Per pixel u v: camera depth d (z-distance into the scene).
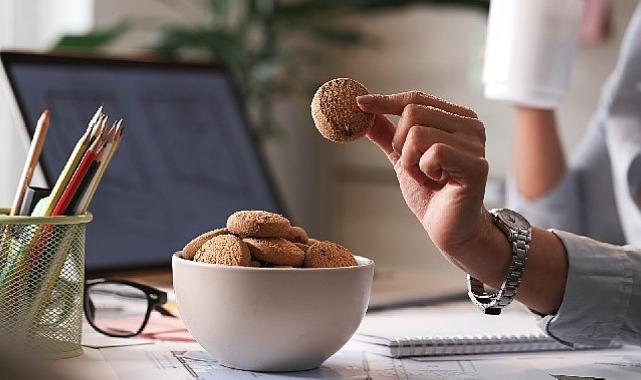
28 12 2.93
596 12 3.00
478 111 3.34
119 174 1.61
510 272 1.14
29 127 1.52
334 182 3.81
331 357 1.13
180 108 1.72
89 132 1.11
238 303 1.03
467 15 3.37
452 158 1.05
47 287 1.07
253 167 1.76
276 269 1.02
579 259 1.16
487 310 1.16
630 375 1.10
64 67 1.60
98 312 1.30
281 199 1.78
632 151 1.61
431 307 1.38
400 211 3.59
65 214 1.09
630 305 1.16
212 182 1.70
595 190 1.89
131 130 1.64
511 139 3.24
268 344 1.04
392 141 1.11
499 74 1.43
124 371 1.05
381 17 3.63
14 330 1.06
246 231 1.06
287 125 3.74
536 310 1.17
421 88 3.52
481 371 1.10
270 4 3.00
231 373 1.06
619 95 1.66
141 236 1.59
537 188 1.85
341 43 3.19
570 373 1.10
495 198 3.14
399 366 1.10
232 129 1.77
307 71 3.71
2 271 1.06
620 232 1.88
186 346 1.16
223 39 2.91
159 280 1.51
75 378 0.74
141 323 1.25
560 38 1.42
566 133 3.09
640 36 1.66
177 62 1.74
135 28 2.76
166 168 1.66
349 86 1.09
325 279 1.03
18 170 2.83
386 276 1.63
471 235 1.12
